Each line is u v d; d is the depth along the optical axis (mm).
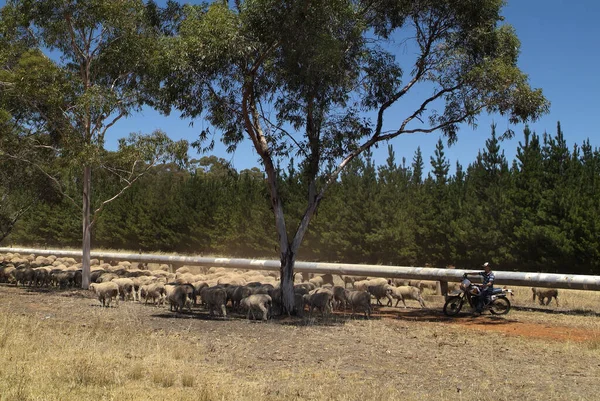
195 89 16812
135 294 20719
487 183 40531
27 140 24453
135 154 24047
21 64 21953
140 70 23938
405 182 45688
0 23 22953
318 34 15719
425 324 16141
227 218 53375
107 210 60344
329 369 10312
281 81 17281
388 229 42469
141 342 12023
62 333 12758
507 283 19656
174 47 16203
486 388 9180
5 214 35562
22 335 11812
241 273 24141
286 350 12023
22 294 21750
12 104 23859
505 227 36062
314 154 17656
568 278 18500
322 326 15336
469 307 19234
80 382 8625
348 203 45625
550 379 9891
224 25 15484
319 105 17203
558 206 32500
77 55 24047
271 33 15852
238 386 8797
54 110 22453
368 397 8367
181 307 17812
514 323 16469
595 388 9312
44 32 23719
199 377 9297
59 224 63188
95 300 20312
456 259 39375
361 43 17500
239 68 16406
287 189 48062
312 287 20672
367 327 15328
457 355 11859
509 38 18266
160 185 61688
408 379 9734
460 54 18016
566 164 35000
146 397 7961
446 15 17797
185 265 29828
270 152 17609
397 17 17938
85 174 24438
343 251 44812
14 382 8203
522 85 17375
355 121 17953
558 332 15008
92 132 23609
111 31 23500
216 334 13836
